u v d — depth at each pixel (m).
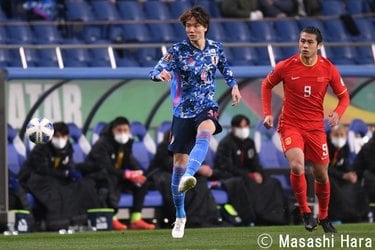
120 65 73.56
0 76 54.69
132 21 77.69
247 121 61.66
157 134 62.88
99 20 79.69
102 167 58.84
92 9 80.38
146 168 62.25
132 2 81.56
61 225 57.25
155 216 60.47
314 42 43.19
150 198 59.59
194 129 42.47
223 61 42.78
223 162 61.09
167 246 37.94
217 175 61.03
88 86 63.22
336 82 44.12
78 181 58.72
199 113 42.09
